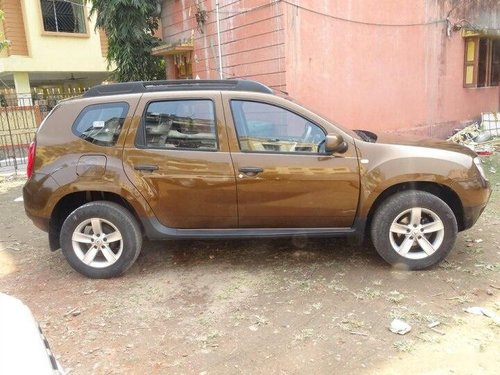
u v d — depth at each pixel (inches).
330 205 165.2
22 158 483.8
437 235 166.1
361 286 157.9
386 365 115.9
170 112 167.6
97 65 694.5
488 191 170.9
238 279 167.9
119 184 165.3
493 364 114.7
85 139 169.6
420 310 140.9
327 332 131.6
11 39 615.2
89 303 156.3
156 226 169.0
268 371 115.9
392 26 386.3
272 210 166.2
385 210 164.2
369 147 164.6
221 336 132.4
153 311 148.9
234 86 172.1
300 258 184.2
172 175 165.0
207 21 412.2
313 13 339.9
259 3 347.3
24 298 163.2
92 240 171.5
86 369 120.3
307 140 165.5
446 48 436.1
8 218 273.9
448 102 450.9
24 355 75.7
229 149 164.9
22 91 635.5
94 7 476.7
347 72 365.4
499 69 504.4
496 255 180.4
